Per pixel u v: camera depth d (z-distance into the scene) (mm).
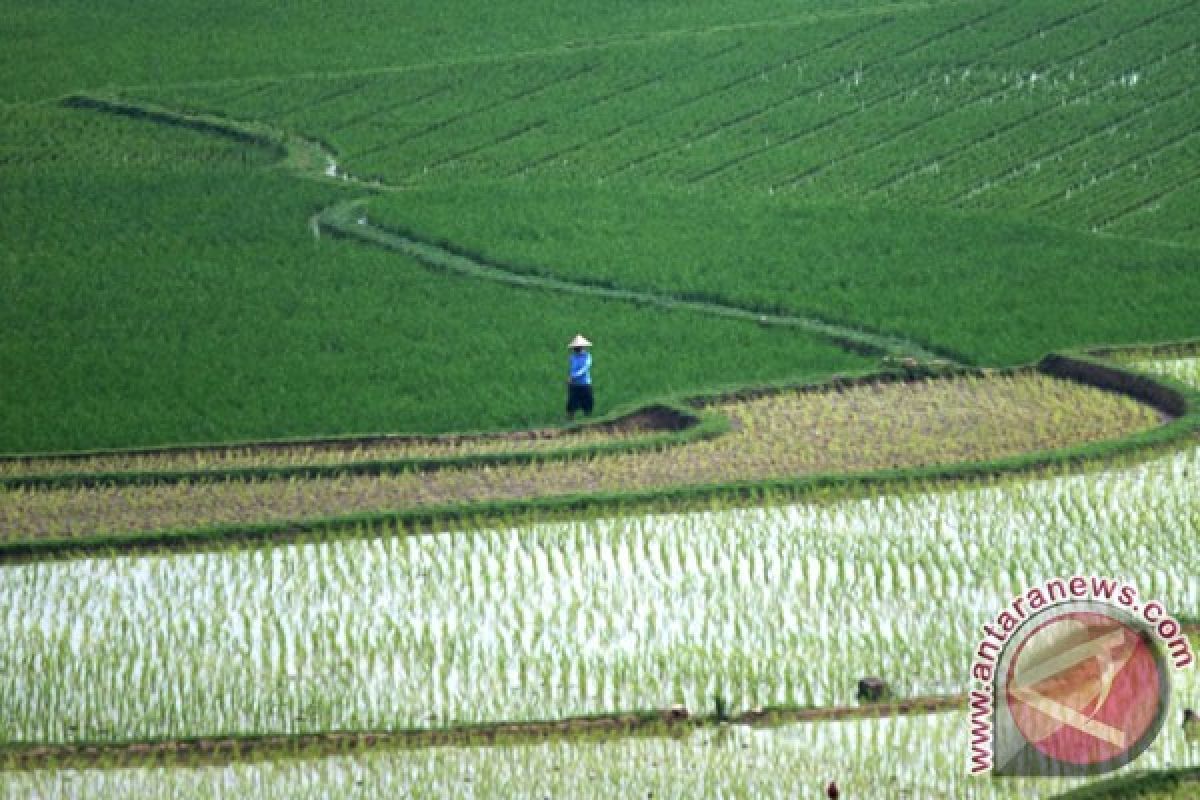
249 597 68875
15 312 113062
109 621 66688
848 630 64062
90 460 88188
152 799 53875
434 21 199625
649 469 83625
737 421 91750
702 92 170875
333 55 188125
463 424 92938
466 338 107188
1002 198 140000
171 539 74562
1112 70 168250
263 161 156250
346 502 80250
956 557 70562
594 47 184250
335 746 56875
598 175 149875
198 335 108375
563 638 64125
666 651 62656
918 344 106562
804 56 178625
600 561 71688
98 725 58406
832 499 78438
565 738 56969
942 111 161875
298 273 121062
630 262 121625
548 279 120812
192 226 132375
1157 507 76000
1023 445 86312
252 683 60969
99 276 120375
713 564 71000
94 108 171000
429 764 55625
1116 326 108125
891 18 187875
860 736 56312
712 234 127812
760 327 109375
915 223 129375
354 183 145500
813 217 131500
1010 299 113375
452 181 149625
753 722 57688
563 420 93750
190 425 92438
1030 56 173500
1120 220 134500
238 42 193625
